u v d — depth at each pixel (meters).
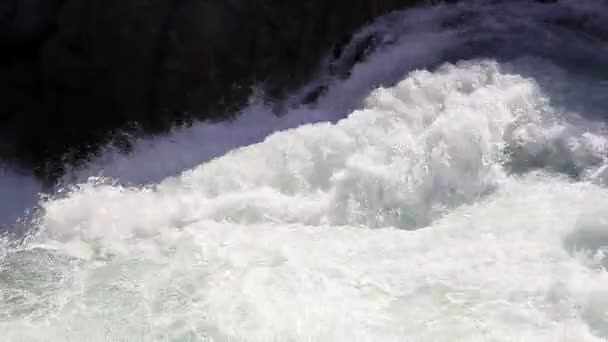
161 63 8.30
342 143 7.04
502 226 5.81
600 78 7.51
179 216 6.74
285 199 6.74
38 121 8.30
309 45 8.98
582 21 8.91
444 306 4.94
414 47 8.74
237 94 8.58
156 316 5.23
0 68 8.49
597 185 6.21
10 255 6.43
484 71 7.61
